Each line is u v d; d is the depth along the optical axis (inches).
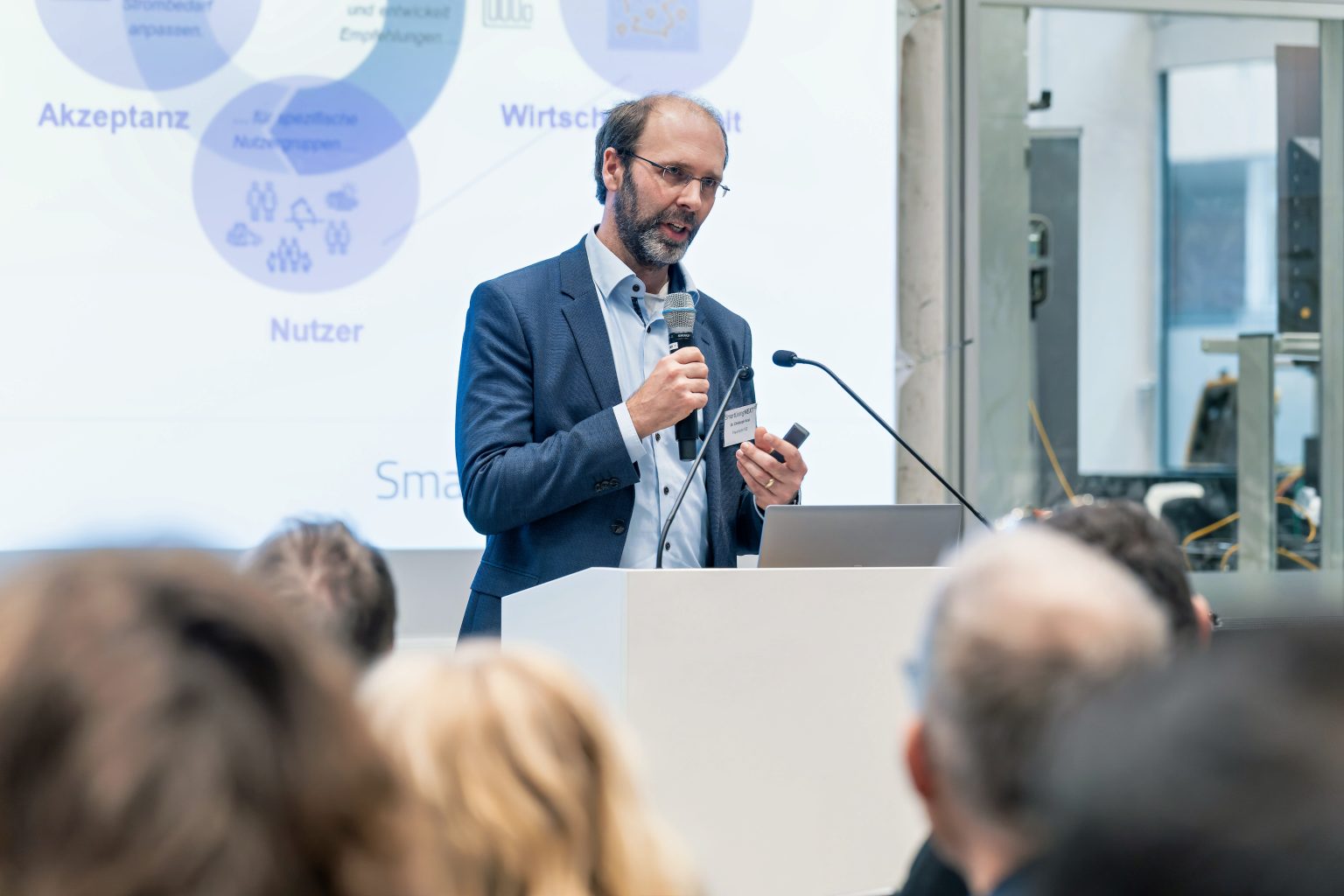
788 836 121.4
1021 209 283.3
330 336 232.8
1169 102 288.4
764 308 246.5
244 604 33.7
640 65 242.1
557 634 132.3
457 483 235.1
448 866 43.3
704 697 119.8
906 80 268.5
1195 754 27.8
